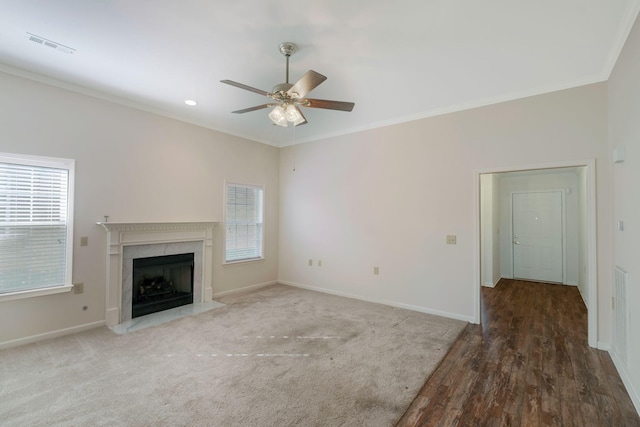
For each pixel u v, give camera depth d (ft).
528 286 19.16
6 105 9.81
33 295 10.23
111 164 12.12
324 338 10.69
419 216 13.89
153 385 7.72
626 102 8.02
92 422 6.34
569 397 7.38
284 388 7.61
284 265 19.33
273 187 19.25
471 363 9.04
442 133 13.25
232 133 16.61
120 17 7.25
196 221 14.88
